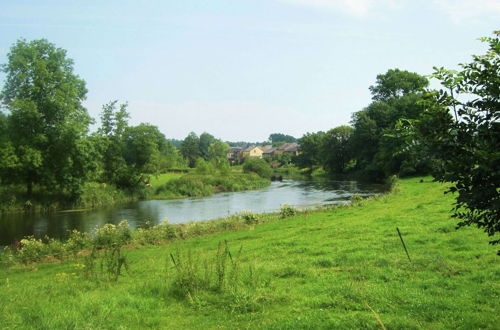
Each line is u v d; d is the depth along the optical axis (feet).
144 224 110.73
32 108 143.54
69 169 153.28
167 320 27.17
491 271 30.66
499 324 21.36
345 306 26.61
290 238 61.87
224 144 546.67
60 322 25.03
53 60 156.15
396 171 211.82
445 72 15.89
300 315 25.62
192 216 125.18
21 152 143.54
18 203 142.51
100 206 159.02
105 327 25.16
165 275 38.93
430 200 84.12
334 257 42.32
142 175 204.33
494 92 15.01
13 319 25.86
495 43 15.38
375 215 74.33
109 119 209.36
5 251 75.92
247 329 24.22
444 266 33.58
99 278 42.57
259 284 33.60
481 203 14.98
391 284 30.48
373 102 265.54
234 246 62.18
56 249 69.36
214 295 31.50
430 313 23.88
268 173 315.17
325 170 350.02
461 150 15.28
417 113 16.62
